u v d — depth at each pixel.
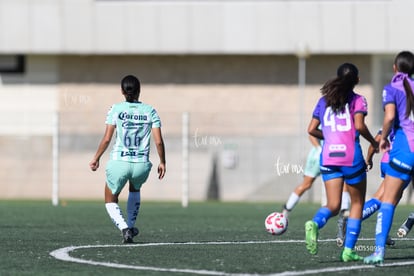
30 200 85.12
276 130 87.38
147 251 35.16
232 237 42.62
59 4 94.31
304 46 90.12
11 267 30.20
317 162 49.00
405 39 91.94
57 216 57.72
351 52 92.62
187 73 97.81
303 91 96.31
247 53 94.44
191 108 97.75
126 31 94.38
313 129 31.91
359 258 32.06
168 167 87.56
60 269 29.64
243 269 29.47
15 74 98.12
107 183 38.44
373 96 95.44
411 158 30.70
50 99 98.00
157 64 97.94
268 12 93.31
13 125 90.38
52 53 95.62
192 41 94.06
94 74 98.06
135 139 38.03
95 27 94.50
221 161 87.38
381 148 30.47
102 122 91.19
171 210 66.56
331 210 31.12
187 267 30.03
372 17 92.19
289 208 49.97
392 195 31.20
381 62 96.12
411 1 91.75
